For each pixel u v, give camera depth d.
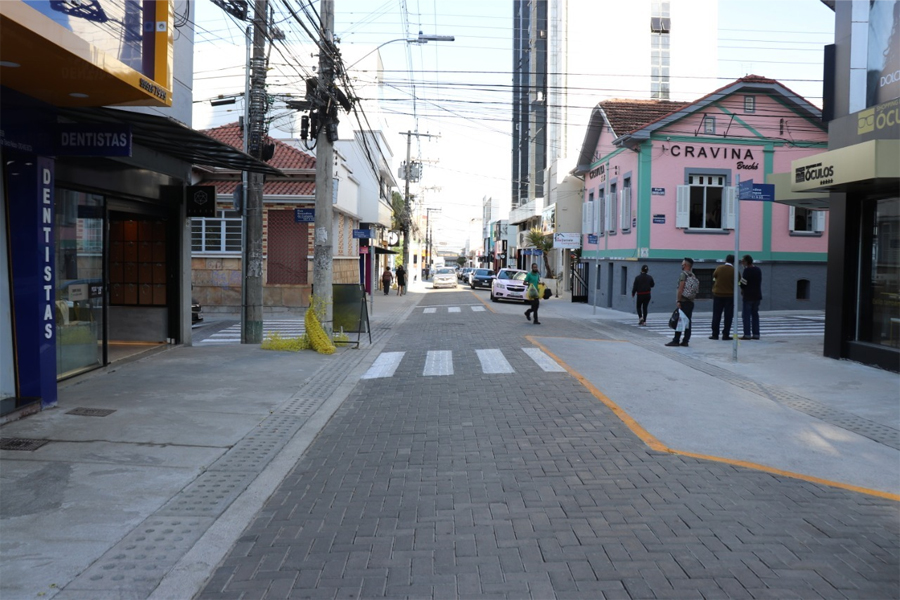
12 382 8.30
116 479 6.04
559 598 4.00
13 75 7.12
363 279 38.62
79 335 10.51
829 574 4.30
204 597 4.05
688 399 9.45
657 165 26.55
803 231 26.98
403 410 9.00
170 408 8.69
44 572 4.30
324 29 14.71
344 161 30.34
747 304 16.41
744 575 4.27
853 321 12.98
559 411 8.66
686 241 26.70
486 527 5.05
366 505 5.56
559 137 54.19
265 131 16.14
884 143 10.52
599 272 32.41
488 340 16.02
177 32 12.84
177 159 13.43
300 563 4.50
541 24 66.50
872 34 12.29
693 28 53.09
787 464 6.70
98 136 8.27
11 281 8.20
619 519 5.18
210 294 25.89
